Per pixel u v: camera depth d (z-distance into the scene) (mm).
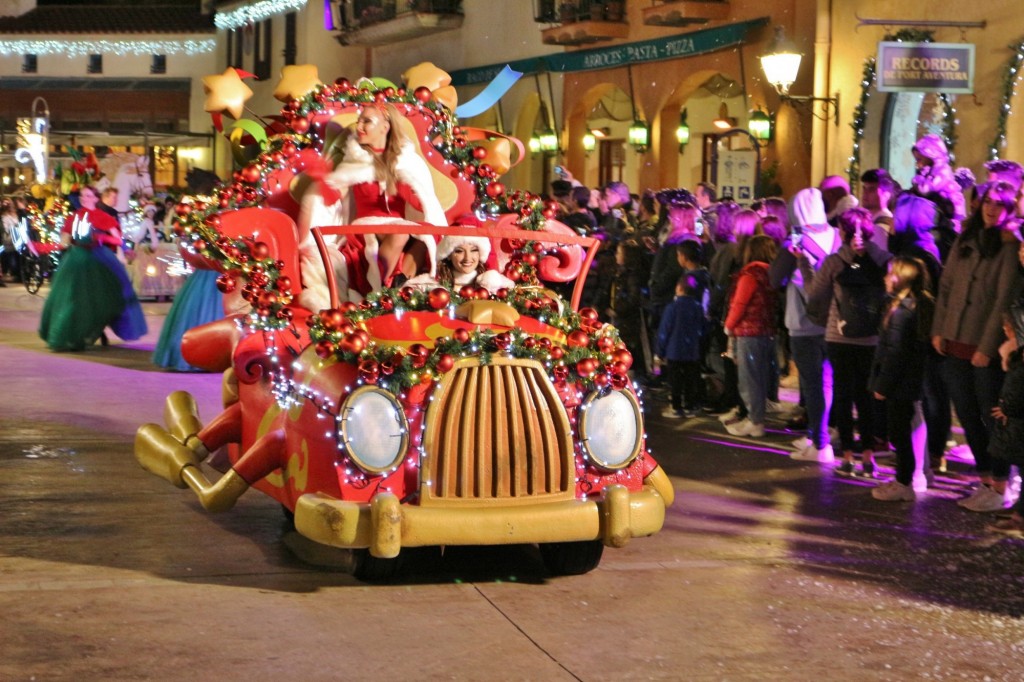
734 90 20594
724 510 8016
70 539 6832
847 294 9062
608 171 24828
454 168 7531
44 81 53562
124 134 45906
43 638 5238
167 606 5703
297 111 7363
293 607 5742
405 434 5789
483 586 6176
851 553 7000
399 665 5047
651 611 5844
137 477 8453
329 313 5953
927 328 8328
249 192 7164
